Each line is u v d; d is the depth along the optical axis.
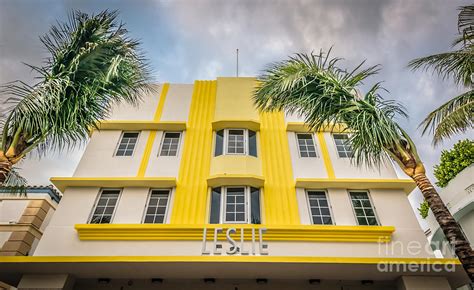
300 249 7.84
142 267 6.78
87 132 6.26
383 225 8.52
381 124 5.96
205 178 9.59
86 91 5.95
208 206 8.83
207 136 10.94
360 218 8.74
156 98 12.29
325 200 9.22
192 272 7.06
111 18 6.80
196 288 7.79
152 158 10.16
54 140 5.70
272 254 7.72
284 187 9.41
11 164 5.05
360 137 6.40
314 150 10.62
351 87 7.04
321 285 7.87
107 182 9.15
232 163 9.74
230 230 7.61
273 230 7.99
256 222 8.54
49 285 6.74
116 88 6.73
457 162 10.46
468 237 10.52
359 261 6.58
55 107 5.42
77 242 7.90
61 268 6.75
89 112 6.21
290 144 10.68
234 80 12.65
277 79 7.40
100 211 8.73
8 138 5.22
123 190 9.19
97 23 6.63
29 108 5.18
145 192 9.17
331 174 9.81
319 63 7.38
